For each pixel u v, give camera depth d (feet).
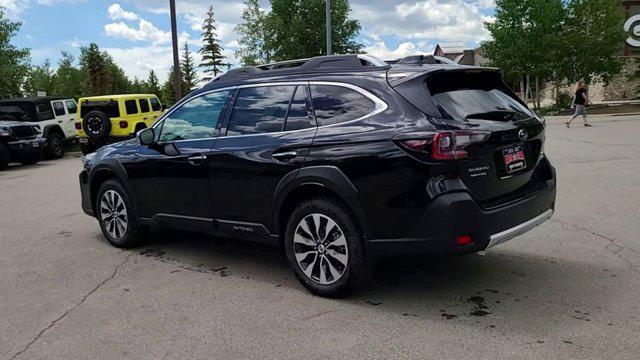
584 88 62.18
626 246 16.78
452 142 11.53
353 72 13.60
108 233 19.54
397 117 12.30
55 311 13.38
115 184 18.93
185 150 16.29
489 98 13.57
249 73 15.87
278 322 12.23
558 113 88.74
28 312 13.37
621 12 93.15
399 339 11.09
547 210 14.14
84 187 20.53
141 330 12.05
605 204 22.49
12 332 12.19
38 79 221.87
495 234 12.13
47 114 61.41
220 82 16.38
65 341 11.63
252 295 14.06
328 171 12.85
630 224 19.27
